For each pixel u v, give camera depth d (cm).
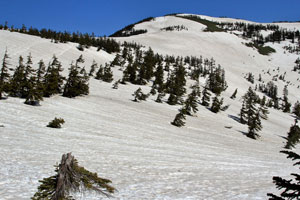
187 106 6241
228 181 1271
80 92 4884
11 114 2381
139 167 1365
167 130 3650
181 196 903
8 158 1112
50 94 4247
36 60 7900
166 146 2420
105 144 1998
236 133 5409
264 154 3325
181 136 3412
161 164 1530
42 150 1429
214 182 1210
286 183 255
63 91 4925
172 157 1864
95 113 3662
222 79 13712
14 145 1414
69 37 13838
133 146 2117
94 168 1179
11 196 687
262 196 995
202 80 14000
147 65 11462
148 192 905
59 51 10388
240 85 16638
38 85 3312
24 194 720
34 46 9669
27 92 3369
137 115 4369
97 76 8169
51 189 331
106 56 13200
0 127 1836
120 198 781
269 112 10781
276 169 1981
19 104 2959
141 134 2875
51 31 13762
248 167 1898
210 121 6159
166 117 4956
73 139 1969
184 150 2355
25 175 905
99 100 5034
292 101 16950
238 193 1015
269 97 15975
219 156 2348
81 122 2819
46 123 2377
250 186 1186
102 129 2681
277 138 6250
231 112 8562
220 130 5228
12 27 12512
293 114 12694
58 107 3409
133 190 905
